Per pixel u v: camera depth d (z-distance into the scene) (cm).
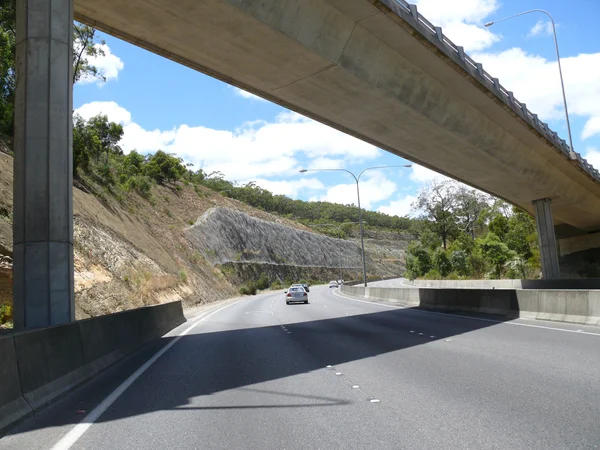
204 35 1791
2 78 3200
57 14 1124
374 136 2767
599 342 1222
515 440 539
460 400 723
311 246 13275
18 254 1066
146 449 545
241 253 9369
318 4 1814
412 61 2275
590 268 6041
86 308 2458
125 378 966
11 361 673
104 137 5928
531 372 903
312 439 566
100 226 3609
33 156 1076
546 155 3744
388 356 1175
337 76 2084
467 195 10350
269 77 2098
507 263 7075
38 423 651
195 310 3672
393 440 553
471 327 1730
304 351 1320
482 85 2527
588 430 566
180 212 8450
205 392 838
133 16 1680
